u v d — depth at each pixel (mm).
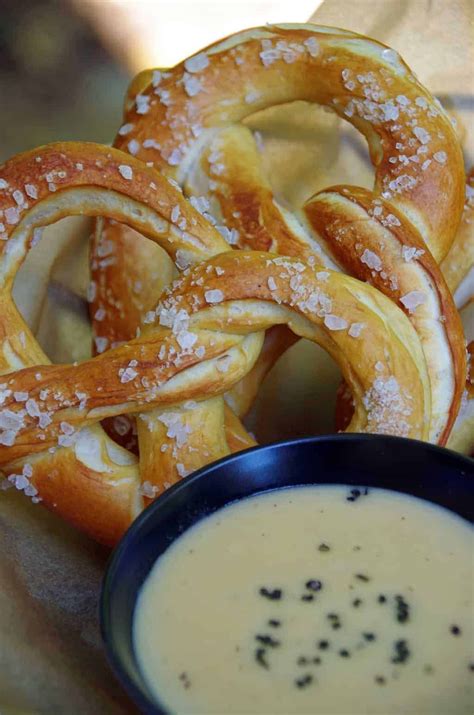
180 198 421
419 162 436
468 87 489
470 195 468
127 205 419
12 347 413
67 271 488
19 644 356
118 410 395
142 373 389
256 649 328
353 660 325
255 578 342
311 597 336
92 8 554
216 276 397
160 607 338
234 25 561
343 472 363
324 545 347
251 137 478
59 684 354
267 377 478
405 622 330
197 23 566
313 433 474
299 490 362
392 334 399
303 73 454
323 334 400
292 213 450
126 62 560
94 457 404
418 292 415
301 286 395
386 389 394
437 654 324
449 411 418
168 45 568
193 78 461
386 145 442
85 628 385
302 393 478
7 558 389
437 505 354
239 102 463
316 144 504
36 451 398
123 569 339
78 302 488
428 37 498
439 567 340
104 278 463
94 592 397
